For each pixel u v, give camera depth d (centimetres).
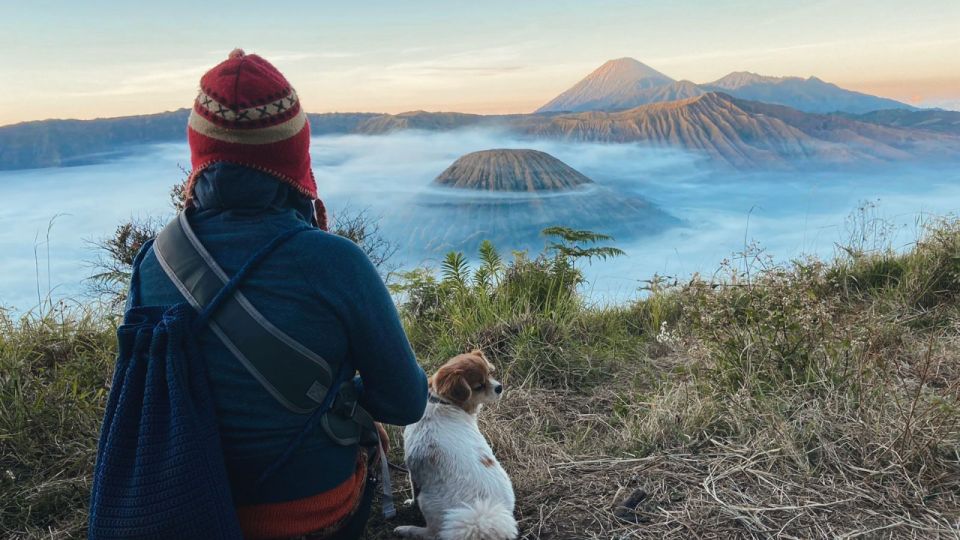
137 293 164
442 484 243
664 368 427
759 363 351
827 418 298
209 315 152
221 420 153
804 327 360
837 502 246
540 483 276
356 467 190
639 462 287
